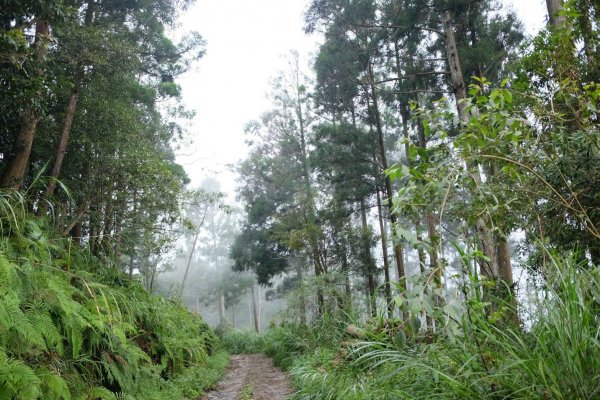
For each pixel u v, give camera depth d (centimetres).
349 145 1747
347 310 990
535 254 453
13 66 712
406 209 363
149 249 1210
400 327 308
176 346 934
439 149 392
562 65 485
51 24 837
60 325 507
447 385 309
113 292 751
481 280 326
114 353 620
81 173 1098
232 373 1261
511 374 274
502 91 351
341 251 1741
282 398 717
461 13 1152
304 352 1053
